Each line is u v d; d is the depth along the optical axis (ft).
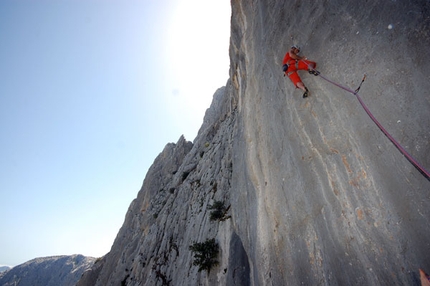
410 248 12.22
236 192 44.86
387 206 13.71
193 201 85.20
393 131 13.37
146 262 91.35
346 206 16.72
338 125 17.61
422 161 11.74
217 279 46.11
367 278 14.44
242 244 41.34
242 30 43.96
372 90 14.88
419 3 12.93
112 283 110.42
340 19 18.49
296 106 22.72
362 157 15.57
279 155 25.82
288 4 26.30
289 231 23.47
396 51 13.76
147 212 138.41
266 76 29.78
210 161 94.79
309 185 20.75
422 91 12.17
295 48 21.31
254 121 33.94
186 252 67.46
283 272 23.61
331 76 18.34
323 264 18.24
